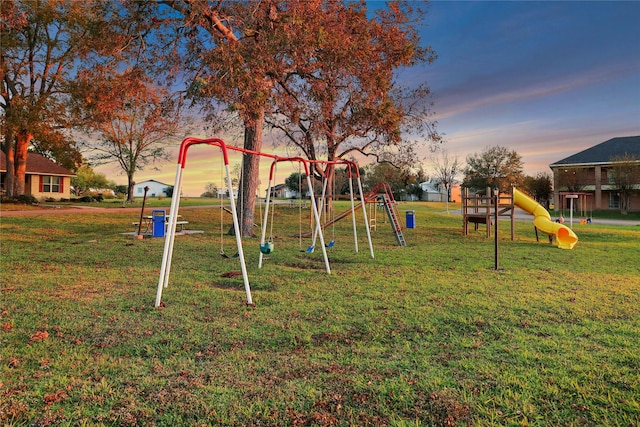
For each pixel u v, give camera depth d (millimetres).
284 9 11359
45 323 4148
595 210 36719
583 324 4219
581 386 2812
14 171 23984
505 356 3367
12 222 15227
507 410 2516
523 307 4848
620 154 35812
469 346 3596
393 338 3814
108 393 2732
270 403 2609
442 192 60594
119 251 9594
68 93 20875
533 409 2518
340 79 15008
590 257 9305
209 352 3465
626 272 7309
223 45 10156
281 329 4055
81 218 17844
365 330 4039
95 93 12969
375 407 2562
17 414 2445
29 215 17812
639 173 32031
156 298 4887
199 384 2861
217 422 2406
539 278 6695
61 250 9633
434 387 2816
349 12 13125
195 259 8594
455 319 4375
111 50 11969
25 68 20500
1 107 21500
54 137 20984
